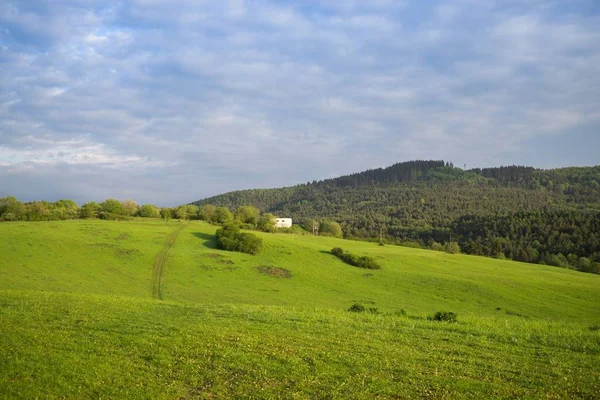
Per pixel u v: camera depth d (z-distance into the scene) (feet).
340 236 613.93
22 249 286.05
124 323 74.84
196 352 59.00
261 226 502.79
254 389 47.37
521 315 229.66
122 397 44.93
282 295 248.32
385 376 51.29
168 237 367.86
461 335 73.41
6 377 48.44
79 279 243.19
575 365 57.41
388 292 271.69
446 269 352.49
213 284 261.65
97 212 469.57
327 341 65.92
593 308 249.34
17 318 75.05
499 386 48.67
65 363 53.26
